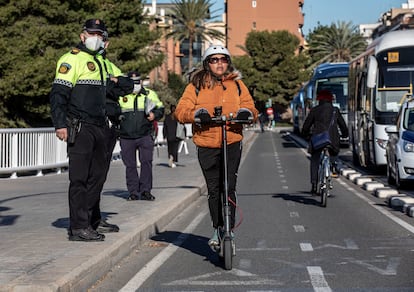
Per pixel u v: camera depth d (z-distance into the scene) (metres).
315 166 14.41
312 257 8.94
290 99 104.25
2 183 18.31
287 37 103.19
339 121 14.25
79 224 8.92
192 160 28.66
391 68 22.30
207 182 8.20
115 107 9.15
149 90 13.83
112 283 7.56
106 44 9.03
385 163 21.98
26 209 12.54
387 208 14.06
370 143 22.83
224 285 7.41
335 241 10.18
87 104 8.71
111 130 9.08
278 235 10.76
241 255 9.12
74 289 6.84
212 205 8.21
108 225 9.77
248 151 39.22
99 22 8.80
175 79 77.62
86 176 8.87
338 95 41.44
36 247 8.46
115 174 21.62
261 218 12.66
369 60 22.41
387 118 21.97
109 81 8.96
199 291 7.16
